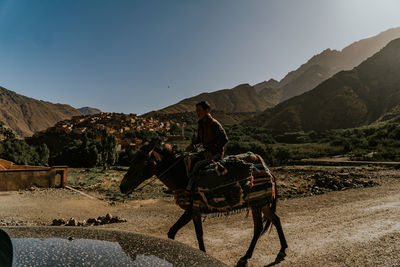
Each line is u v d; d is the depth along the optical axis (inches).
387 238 199.5
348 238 212.8
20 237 62.0
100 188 782.5
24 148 1948.8
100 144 2304.4
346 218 281.9
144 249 65.7
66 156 2306.8
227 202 163.2
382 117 7101.4
